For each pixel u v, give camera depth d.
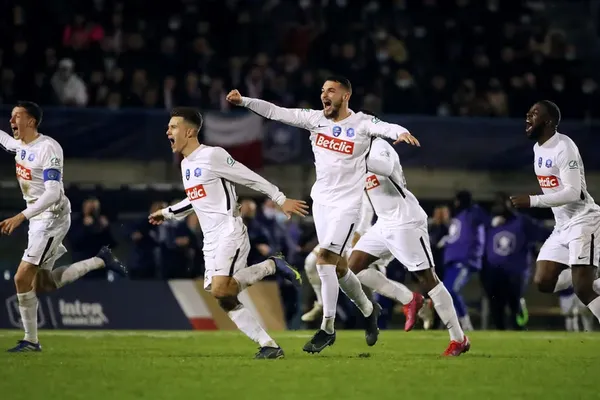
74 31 61.28
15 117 28.17
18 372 22.62
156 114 55.22
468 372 23.38
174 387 20.22
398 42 66.19
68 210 28.86
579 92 65.75
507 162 58.88
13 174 54.56
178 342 33.81
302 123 27.34
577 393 19.81
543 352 30.28
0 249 53.75
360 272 30.59
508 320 49.56
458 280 45.94
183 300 44.69
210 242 25.75
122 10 65.19
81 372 22.73
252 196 56.88
